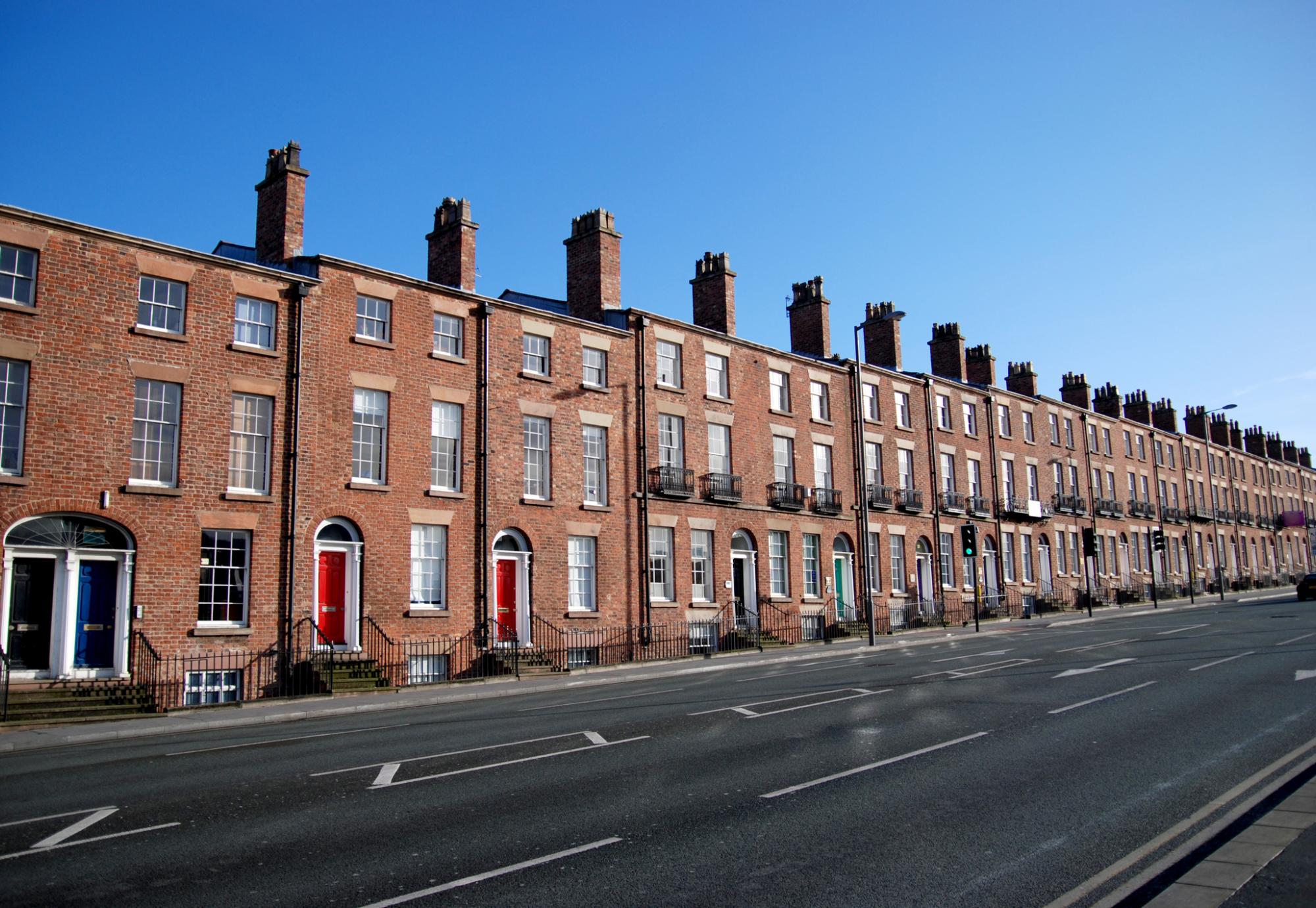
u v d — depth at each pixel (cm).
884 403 4259
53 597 2011
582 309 3281
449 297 2738
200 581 2186
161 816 955
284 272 2392
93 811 984
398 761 1231
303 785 1096
